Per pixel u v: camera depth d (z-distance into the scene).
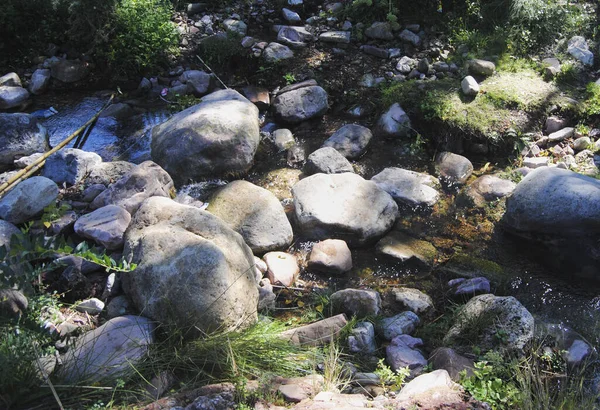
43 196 3.84
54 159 4.28
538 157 4.51
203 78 5.25
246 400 2.69
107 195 3.92
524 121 4.67
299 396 2.77
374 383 2.95
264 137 4.87
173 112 5.08
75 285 3.44
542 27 5.36
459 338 3.21
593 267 3.69
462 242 3.97
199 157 4.31
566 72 5.01
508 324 3.15
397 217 4.12
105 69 5.44
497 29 5.32
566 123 4.73
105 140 4.82
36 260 3.48
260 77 5.29
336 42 5.44
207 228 3.36
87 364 2.86
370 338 3.21
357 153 4.62
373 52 5.36
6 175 4.41
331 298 3.48
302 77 5.21
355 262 3.86
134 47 5.30
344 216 3.92
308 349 3.11
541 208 3.75
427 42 5.42
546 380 2.92
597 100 4.79
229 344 2.93
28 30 5.54
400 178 4.35
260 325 3.19
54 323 3.20
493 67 5.02
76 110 5.12
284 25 5.66
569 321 3.42
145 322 3.07
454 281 3.68
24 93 5.12
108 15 5.32
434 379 2.82
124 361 2.89
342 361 3.09
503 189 4.26
